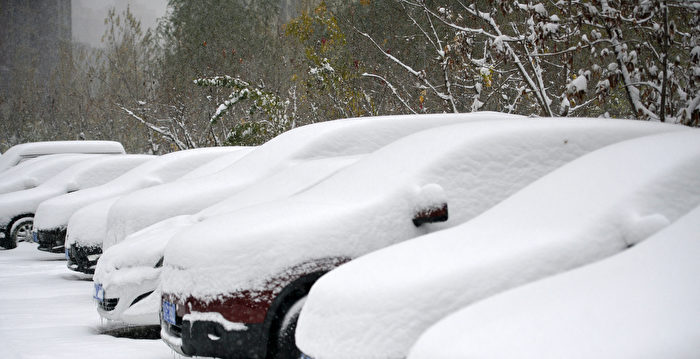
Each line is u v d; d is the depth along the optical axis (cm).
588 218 364
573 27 953
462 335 282
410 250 397
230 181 839
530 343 257
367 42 1728
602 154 422
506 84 1300
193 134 2298
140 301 679
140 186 1120
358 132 776
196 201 833
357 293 362
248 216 534
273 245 482
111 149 1903
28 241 1460
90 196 1184
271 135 1808
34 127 3784
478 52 1405
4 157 1867
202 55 2455
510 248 363
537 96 927
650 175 371
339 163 681
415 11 1628
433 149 517
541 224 379
